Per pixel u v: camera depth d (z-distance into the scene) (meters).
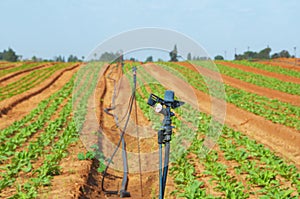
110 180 10.33
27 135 13.63
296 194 8.56
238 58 69.50
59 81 36.94
